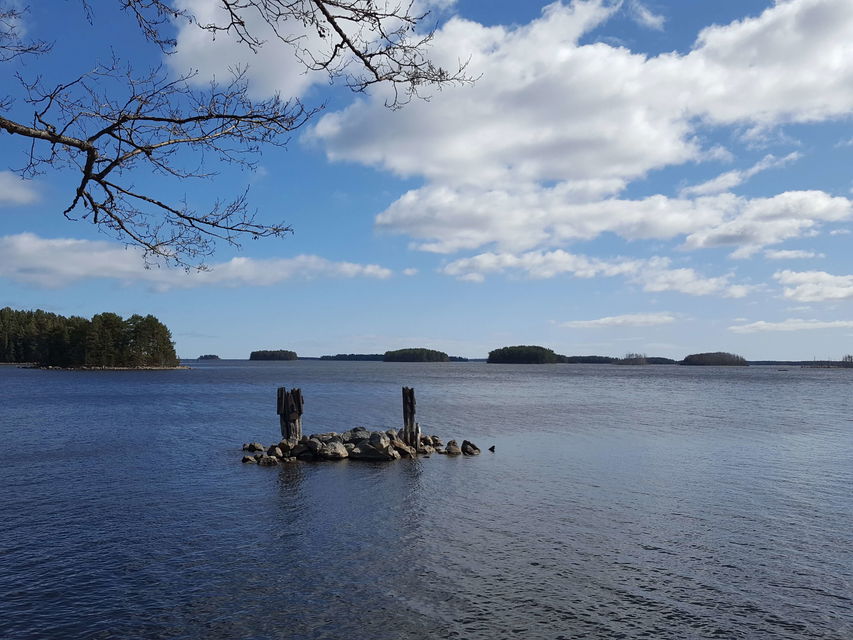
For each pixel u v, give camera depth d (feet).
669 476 89.10
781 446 119.65
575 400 258.78
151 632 40.29
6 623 41.39
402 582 48.49
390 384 405.18
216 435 139.74
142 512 69.82
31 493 79.25
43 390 320.70
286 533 61.52
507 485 83.82
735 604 44.55
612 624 41.52
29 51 16.81
